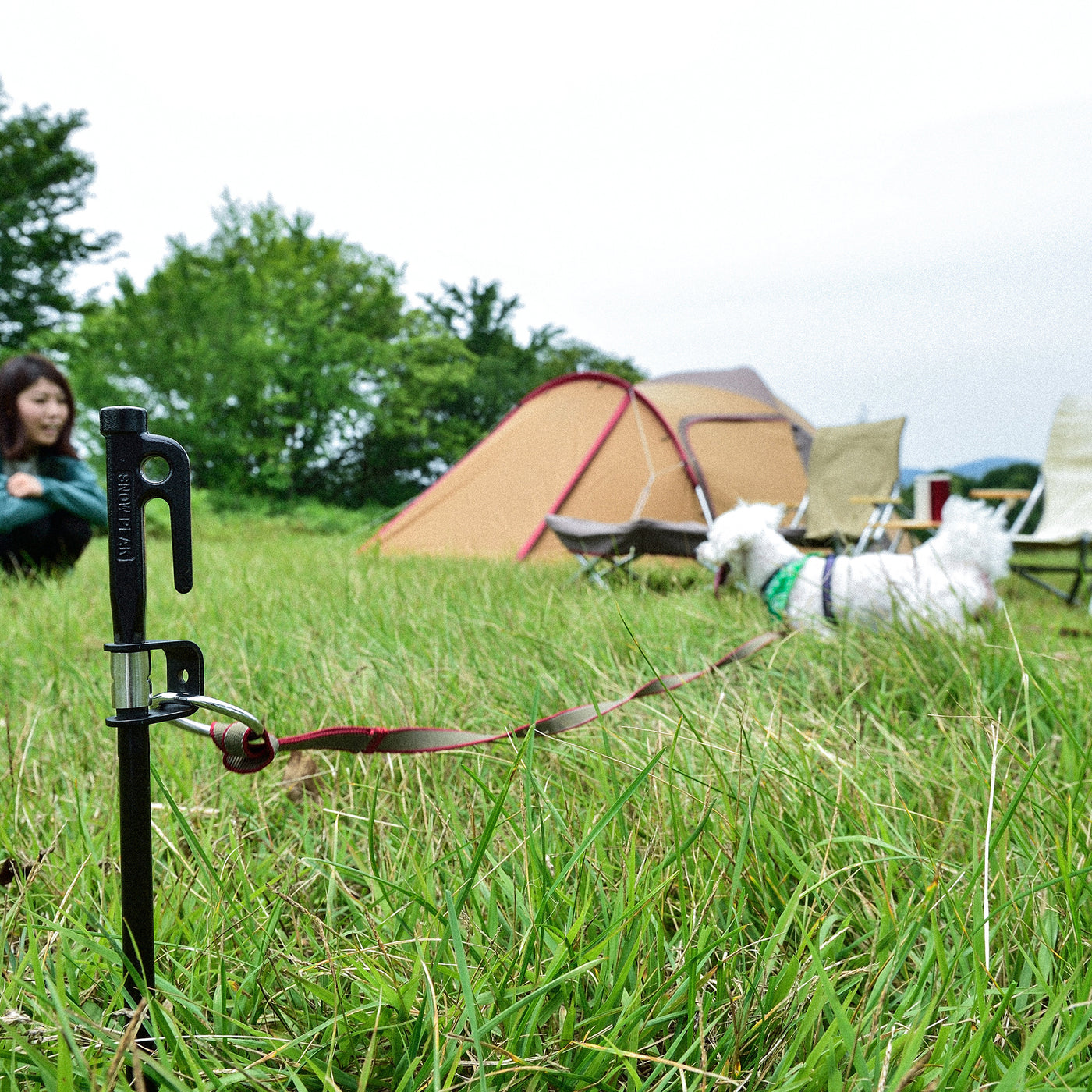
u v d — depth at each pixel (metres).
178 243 22.77
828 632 2.41
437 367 29.16
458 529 7.47
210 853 1.12
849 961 0.86
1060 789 1.20
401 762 1.46
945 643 2.03
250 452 20.36
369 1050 0.67
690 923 0.85
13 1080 0.70
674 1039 0.78
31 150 22.72
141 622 0.68
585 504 7.06
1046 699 1.34
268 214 28.55
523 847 1.02
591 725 1.62
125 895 0.70
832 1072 0.64
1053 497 5.40
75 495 4.32
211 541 10.77
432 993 0.70
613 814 0.91
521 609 2.82
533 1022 0.72
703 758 1.37
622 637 2.23
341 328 27.12
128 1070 0.71
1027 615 3.42
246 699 1.88
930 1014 0.67
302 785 1.48
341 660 2.18
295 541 10.16
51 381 4.38
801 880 0.97
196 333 20.03
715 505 7.05
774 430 7.79
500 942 0.89
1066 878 0.86
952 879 0.98
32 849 1.14
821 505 6.33
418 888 0.96
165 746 1.59
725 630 2.59
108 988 0.84
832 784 1.27
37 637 2.54
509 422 8.31
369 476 28.53
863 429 6.29
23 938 0.93
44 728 1.69
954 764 1.31
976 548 2.79
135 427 0.66
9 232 22.23
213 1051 0.75
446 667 2.01
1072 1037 0.71
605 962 0.81
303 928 1.00
